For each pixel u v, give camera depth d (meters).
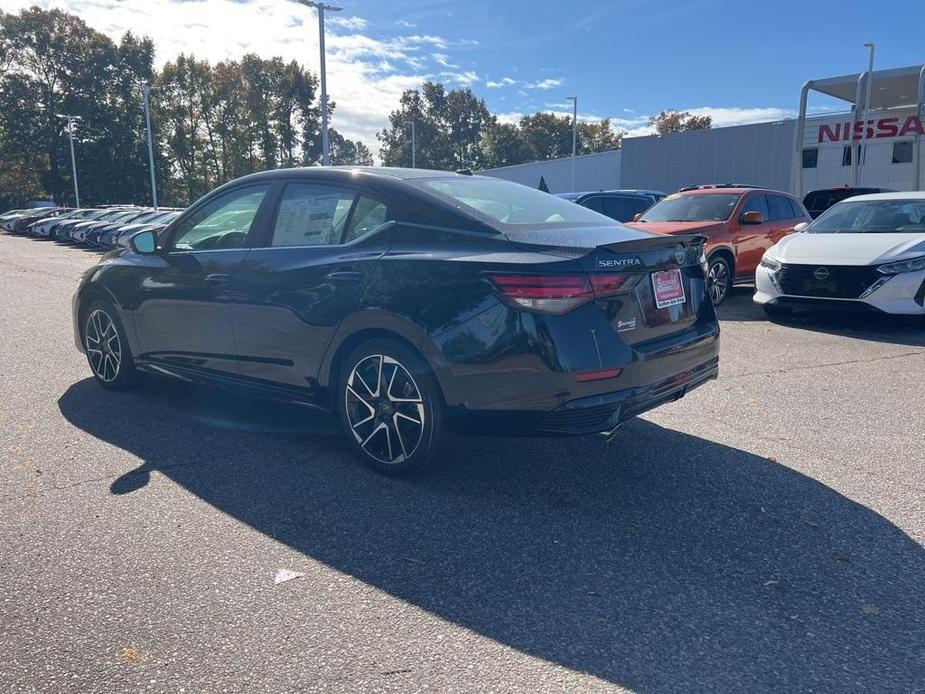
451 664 2.38
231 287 4.45
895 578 2.95
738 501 3.68
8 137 67.94
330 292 3.96
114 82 70.88
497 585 2.88
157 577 2.91
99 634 2.53
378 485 3.85
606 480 3.94
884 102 29.91
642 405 3.66
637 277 3.64
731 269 10.46
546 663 2.39
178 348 4.89
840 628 2.61
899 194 9.47
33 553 3.09
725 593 2.83
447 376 3.56
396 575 2.95
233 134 73.75
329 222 4.19
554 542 3.24
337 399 4.12
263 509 3.55
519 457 4.27
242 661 2.39
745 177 35.19
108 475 3.95
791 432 4.77
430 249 3.73
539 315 3.36
